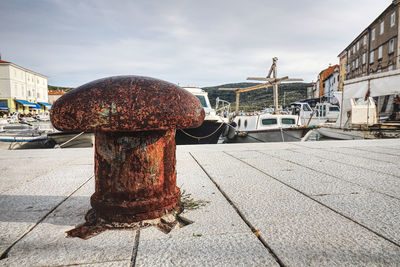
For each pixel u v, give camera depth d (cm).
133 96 160
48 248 151
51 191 271
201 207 217
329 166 389
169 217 187
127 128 158
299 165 398
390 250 145
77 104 161
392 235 163
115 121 155
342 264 131
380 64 3067
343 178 314
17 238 165
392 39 2791
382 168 372
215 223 185
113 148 174
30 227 182
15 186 292
